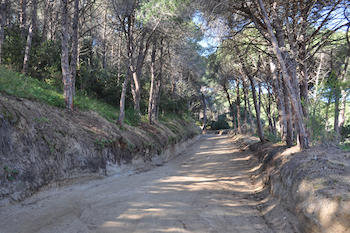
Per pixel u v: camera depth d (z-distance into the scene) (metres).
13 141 6.03
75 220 4.70
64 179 7.05
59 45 18.53
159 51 25.09
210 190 7.63
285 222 4.48
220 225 4.68
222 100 46.00
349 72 14.66
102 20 25.91
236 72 20.95
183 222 4.73
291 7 9.34
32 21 14.02
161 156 16.55
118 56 24.88
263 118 51.03
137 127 16.80
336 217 3.36
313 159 5.57
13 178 5.45
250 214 5.43
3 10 13.27
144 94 27.20
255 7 9.11
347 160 5.11
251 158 14.48
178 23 15.70
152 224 4.59
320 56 16.45
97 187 7.59
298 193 4.76
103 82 21.19
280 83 17.61
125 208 5.46
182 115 41.69
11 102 7.20
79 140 8.63
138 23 16.08
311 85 17.42
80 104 12.19
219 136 47.59
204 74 29.41
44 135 7.15
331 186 4.10
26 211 4.91
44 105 9.19
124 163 10.94
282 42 9.38
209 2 9.05
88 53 26.22
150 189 7.44
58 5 20.91
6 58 13.65
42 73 15.35
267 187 7.18
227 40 12.52
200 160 16.50
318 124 7.69
